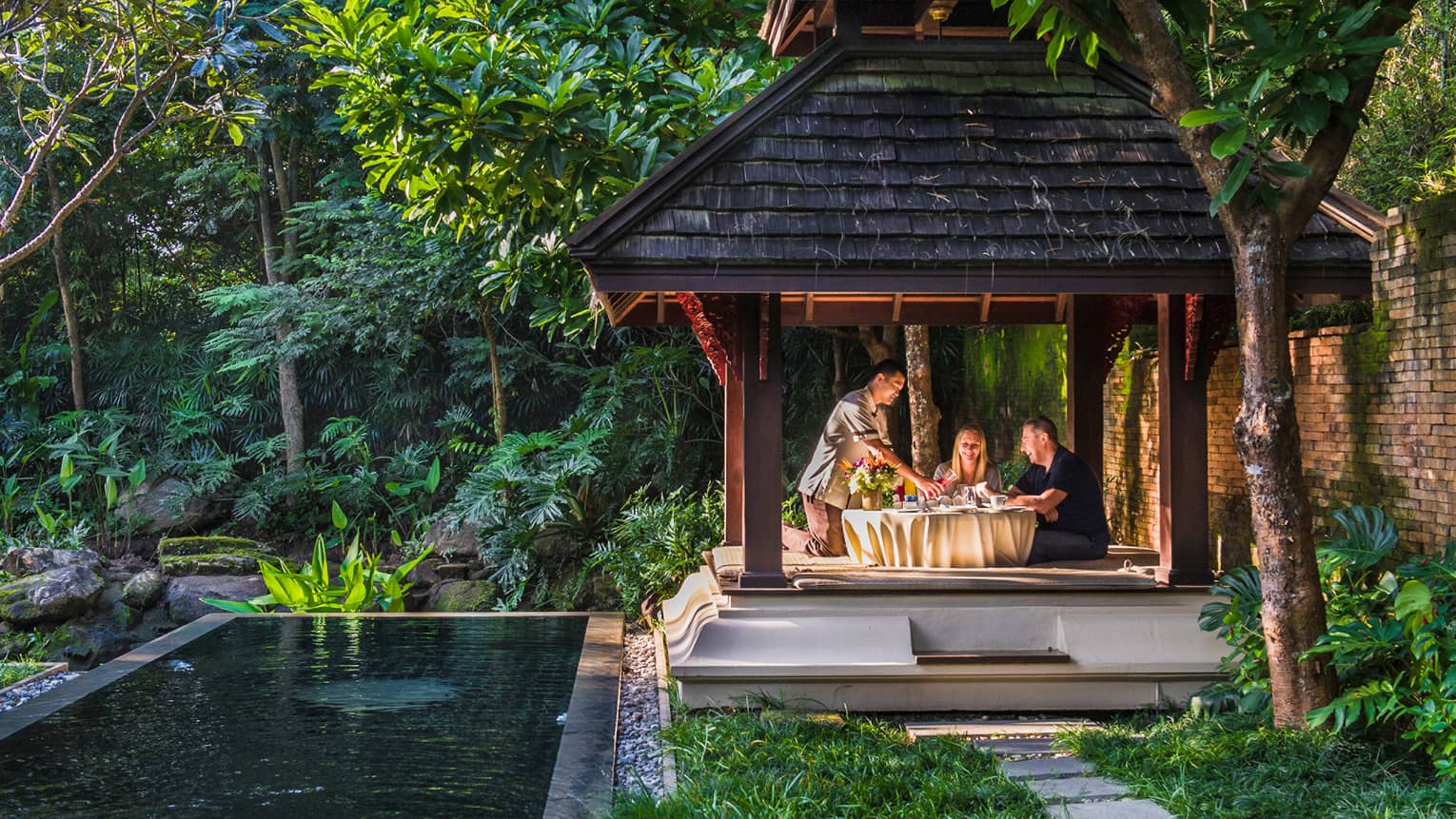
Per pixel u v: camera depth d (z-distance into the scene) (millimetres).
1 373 15547
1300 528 5258
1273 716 5355
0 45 7684
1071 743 5535
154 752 5594
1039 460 7855
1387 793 4336
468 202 8727
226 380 16000
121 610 12211
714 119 8500
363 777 5148
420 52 7184
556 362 14617
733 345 6602
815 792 4590
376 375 15695
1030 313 9164
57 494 14922
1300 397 7371
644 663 8266
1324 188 5203
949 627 6496
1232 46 5371
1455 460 5734
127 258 16781
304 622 9984
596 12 8195
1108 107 6887
